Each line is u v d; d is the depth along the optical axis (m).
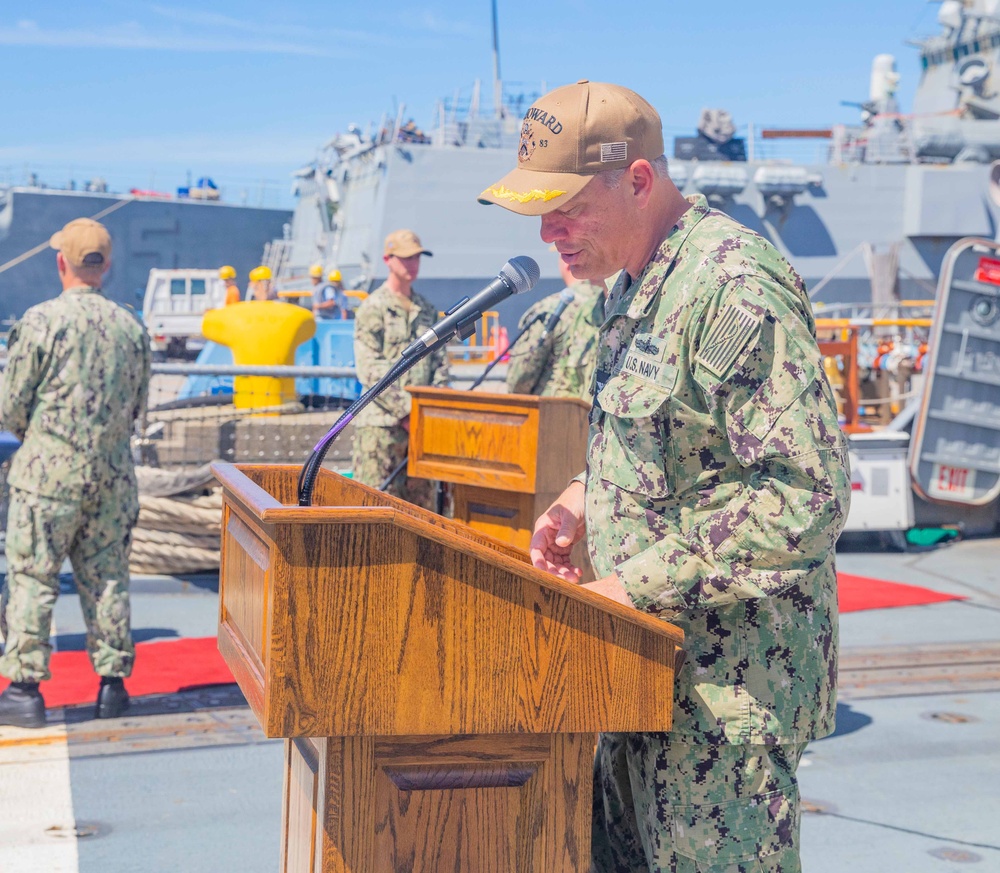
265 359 7.16
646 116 1.62
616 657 1.46
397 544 1.34
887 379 8.99
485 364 12.52
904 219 21.12
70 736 3.86
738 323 1.48
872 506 7.43
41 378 3.81
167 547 6.45
